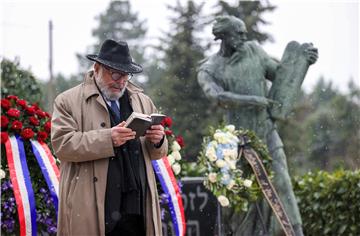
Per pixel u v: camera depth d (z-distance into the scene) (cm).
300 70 797
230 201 737
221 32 784
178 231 663
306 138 2598
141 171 498
